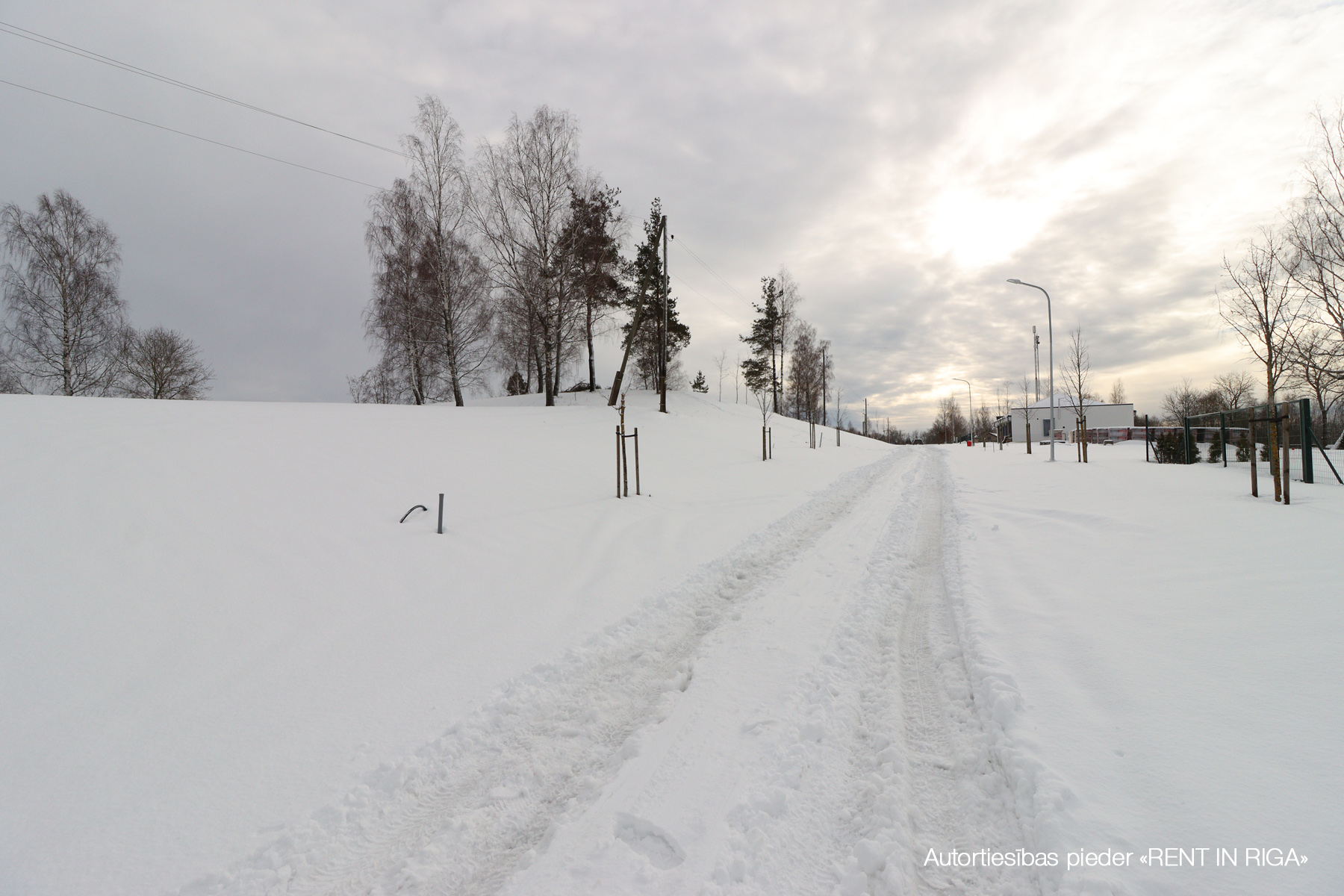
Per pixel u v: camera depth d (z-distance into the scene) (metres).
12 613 4.23
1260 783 2.63
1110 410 58.53
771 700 3.99
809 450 25.91
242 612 4.86
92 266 21.45
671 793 3.04
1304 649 3.89
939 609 5.82
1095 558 6.94
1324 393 18.19
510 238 22.64
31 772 3.00
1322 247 15.53
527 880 2.50
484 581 6.23
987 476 17.33
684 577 6.96
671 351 40.78
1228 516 8.52
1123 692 3.60
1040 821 2.56
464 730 3.74
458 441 12.60
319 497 7.65
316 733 3.58
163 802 2.92
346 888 2.57
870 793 3.01
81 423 8.56
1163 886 2.12
